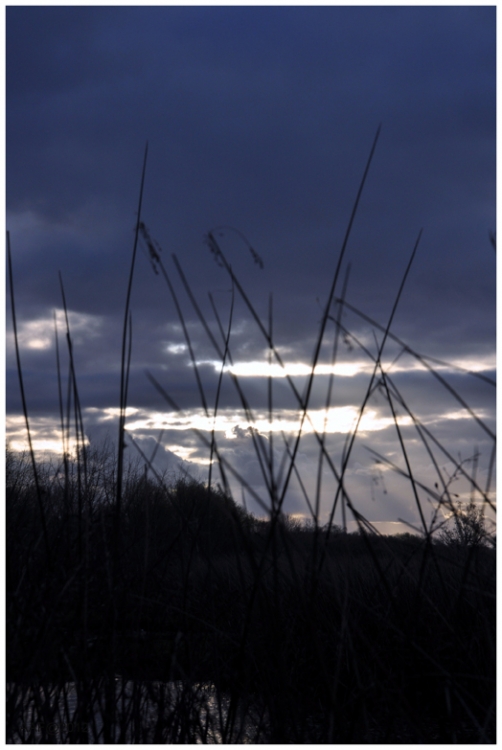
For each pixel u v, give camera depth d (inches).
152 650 95.3
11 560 94.0
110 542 97.7
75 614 87.2
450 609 93.8
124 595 90.7
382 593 133.2
